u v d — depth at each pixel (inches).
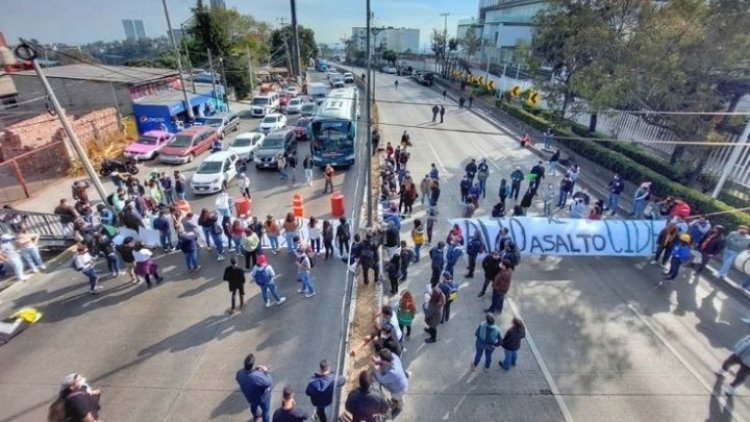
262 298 456.4
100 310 439.2
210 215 525.3
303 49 3270.2
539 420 313.1
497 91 1814.7
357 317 425.1
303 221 601.6
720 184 608.4
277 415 255.9
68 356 375.9
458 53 2783.0
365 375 264.7
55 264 531.2
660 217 582.2
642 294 466.0
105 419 312.7
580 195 603.8
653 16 782.5
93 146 953.5
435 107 1378.0
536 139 1149.1
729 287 472.7
